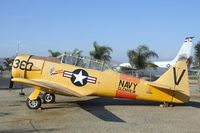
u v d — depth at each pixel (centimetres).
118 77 1352
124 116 1113
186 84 1377
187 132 870
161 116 1129
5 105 1320
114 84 1343
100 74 1341
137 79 1364
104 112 1193
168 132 865
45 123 952
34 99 1214
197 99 1739
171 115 1154
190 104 1463
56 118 1044
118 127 916
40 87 1204
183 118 1093
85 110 1235
